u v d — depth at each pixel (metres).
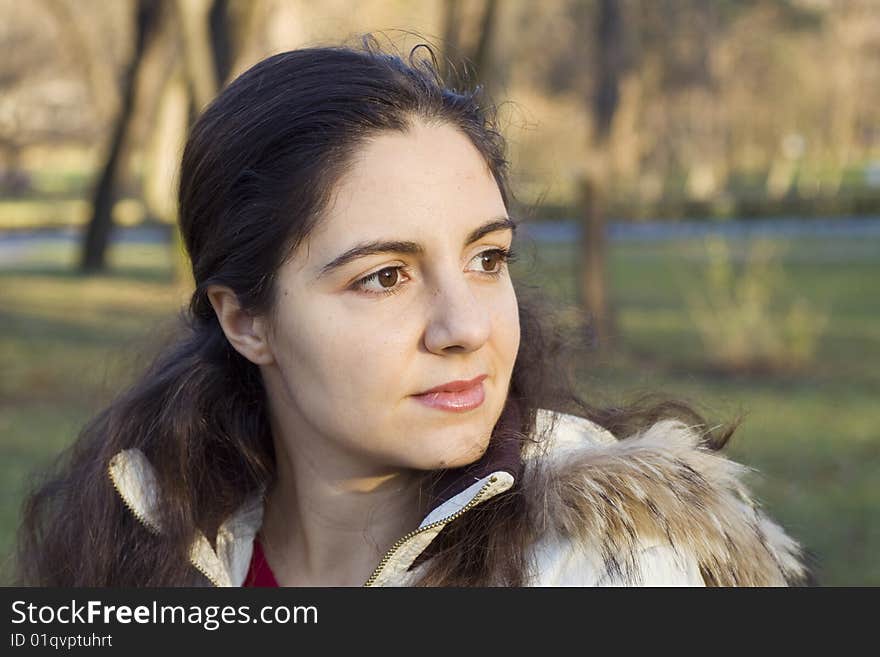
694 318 19.28
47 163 77.06
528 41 40.16
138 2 28.17
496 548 2.16
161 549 2.59
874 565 7.19
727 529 2.17
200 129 2.40
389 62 2.29
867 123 64.06
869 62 55.41
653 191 57.25
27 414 12.13
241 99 2.32
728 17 34.88
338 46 2.61
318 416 2.23
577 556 2.12
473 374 2.16
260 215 2.24
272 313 2.29
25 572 3.01
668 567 2.09
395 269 2.15
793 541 2.44
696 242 38.12
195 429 2.61
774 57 52.34
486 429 2.19
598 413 2.71
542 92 41.88
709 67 42.12
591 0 34.72
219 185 2.33
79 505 2.78
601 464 2.18
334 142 2.16
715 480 2.26
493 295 2.23
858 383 14.42
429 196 2.14
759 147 63.59
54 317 19.97
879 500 8.77
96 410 3.54
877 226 46.84
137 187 56.62
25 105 60.84
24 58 50.53
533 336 2.71
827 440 11.06
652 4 26.19
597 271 17.39
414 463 2.17
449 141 2.21
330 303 2.17
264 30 18.73
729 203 52.62
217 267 2.39
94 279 26.64
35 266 30.70
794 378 14.75
